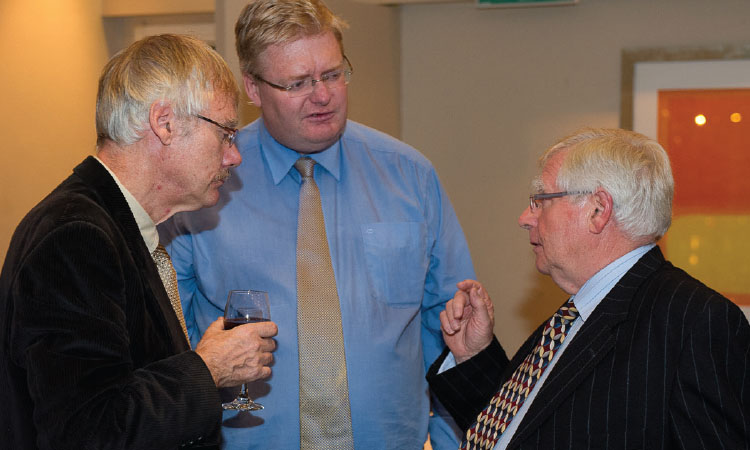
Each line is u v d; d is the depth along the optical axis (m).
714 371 1.37
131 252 1.41
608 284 1.60
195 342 2.13
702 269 4.50
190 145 1.47
